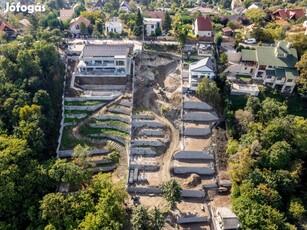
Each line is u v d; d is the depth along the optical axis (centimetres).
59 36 9369
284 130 6353
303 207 5500
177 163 6800
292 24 11194
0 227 5172
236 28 11012
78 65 8506
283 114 7006
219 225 5606
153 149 7025
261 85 8050
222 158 6844
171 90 8288
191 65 8438
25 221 5475
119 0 16525
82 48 9400
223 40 9650
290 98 7738
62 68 8600
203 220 5791
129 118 7594
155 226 5156
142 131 7369
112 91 8262
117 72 8631
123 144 7162
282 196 5791
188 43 9681
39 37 9238
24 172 5694
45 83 7775
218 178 6531
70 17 12500
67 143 7075
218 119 7644
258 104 7169
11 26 10544
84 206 5419
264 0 15062
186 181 6431
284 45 8019
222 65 8600
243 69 8350
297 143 6259
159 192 6284
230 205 6034
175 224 5709
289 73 7662
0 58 7825
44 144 6606
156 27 10219
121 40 9950
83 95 8075
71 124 7488
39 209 5412
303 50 8200
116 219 5372
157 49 9450
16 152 5741
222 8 16362
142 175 6569
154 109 7875
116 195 5566
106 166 6750
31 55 7869
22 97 6844
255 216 5222
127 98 8038
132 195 6241
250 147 6169
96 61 8538
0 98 6788
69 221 5181
